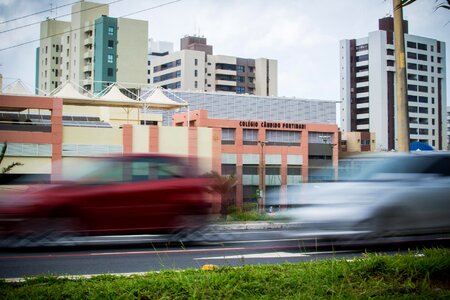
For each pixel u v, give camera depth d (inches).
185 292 206.7
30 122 1534.2
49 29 4018.2
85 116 2073.1
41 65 4106.8
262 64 4869.6
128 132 1529.3
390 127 4471.0
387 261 245.8
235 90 4798.2
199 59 4579.2
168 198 388.2
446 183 376.2
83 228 367.2
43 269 296.7
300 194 376.8
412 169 377.1
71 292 205.3
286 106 3161.9
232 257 340.2
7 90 1731.1
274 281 222.5
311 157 2598.4
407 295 197.2
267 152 2450.8
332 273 229.5
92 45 3592.5
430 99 4751.5
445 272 231.3
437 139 4766.2
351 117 4650.6
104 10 3732.8
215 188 418.3
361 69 4633.4
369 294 201.5
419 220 363.9
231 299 200.5
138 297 199.2
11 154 1422.2
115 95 1825.8
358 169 410.9
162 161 396.5
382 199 357.4
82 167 385.4
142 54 3636.8
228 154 2370.8
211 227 424.5
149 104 1739.7
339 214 354.3
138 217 378.0
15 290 210.1
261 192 751.7
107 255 350.9
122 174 382.9
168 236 391.9
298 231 367.9
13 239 364.8
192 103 2928.2
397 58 567.8
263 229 578.6
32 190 380.2
